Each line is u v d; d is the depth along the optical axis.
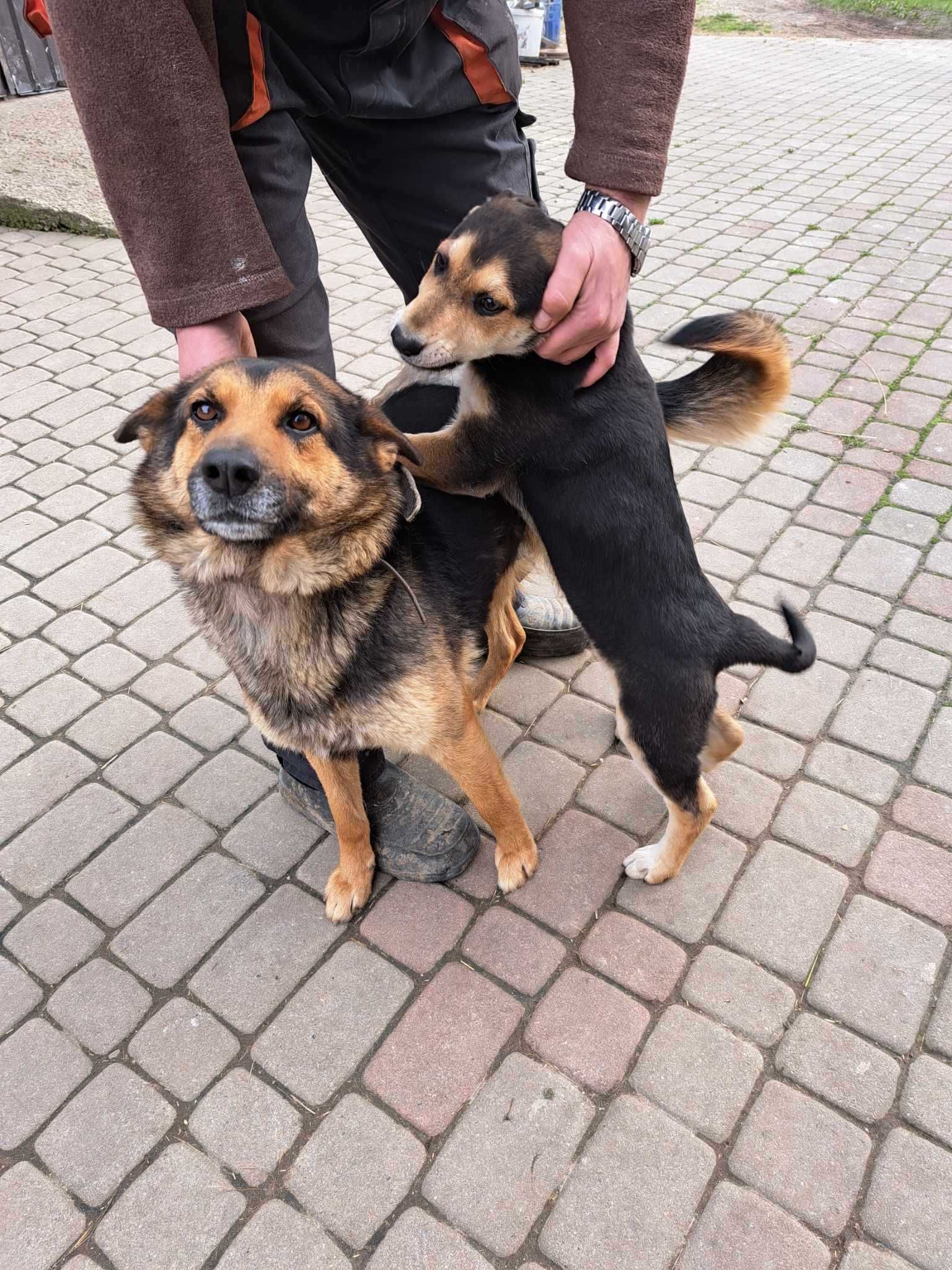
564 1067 2.04
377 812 2.48
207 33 1.79
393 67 2.19
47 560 3.65
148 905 2.45
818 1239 1.75
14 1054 2.13
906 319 4.95
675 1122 1.93
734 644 2.12
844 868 2.41
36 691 3.09
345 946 2.33
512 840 2.40
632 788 2.69
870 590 3.26
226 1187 1.88
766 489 3.78
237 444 1.64
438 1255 1.76
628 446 2.09
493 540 2.33
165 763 2.84
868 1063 2.01
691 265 5.77
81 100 1.66
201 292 1.79
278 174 2.15
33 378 4.95
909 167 7.39
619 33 1.82
